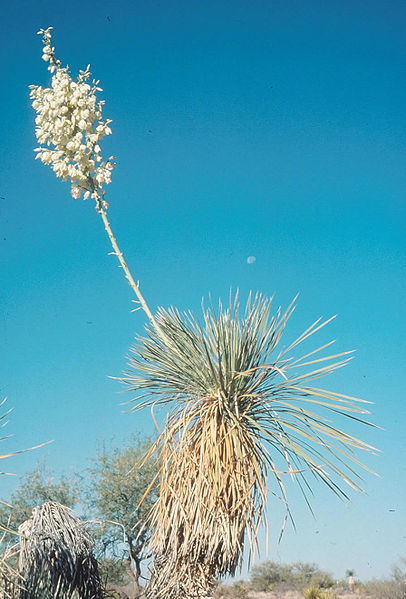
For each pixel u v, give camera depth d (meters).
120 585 10.88
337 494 4.83
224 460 4.98
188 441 5.14
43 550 4.28
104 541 11.19
